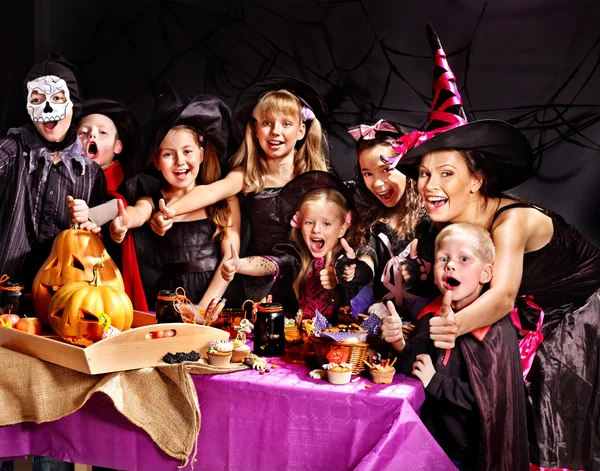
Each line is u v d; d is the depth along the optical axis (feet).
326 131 10.18
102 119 11.12
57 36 11.34
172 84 10.83
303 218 10.34
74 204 10.26
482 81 9.57
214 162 10.71
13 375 8.99
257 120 10.40
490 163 9.27
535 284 9.46
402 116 9.85
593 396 9.42
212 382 8.58
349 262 10.14
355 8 9.97
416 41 9.75
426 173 9.48
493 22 9.47
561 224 9.32
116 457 8.84
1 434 9.09
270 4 10.32
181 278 10.90
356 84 10.02
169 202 10.91
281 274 10.52
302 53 10.22
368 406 8.07
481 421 8.97
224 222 10.73
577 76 9.21
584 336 9.39
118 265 11.15
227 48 10.55
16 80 11.49
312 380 8.54
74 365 8.55
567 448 9.50
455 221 9.47
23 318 9.86
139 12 10.94
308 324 9.49
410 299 9.87
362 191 10.03
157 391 8.65
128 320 9.36
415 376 9.09
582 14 9.14
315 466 8.25
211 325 10.01
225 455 8.55
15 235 11.21
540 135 9.37
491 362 9.11
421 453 7.89
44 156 11.18
